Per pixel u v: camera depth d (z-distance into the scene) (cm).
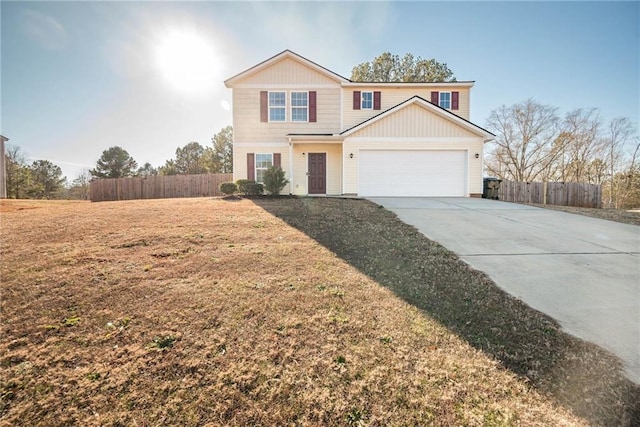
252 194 1370
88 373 234
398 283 418
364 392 219
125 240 590
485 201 1218
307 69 1528
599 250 585
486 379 234
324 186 1527
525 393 221
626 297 388
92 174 3928
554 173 2698
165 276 418
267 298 358
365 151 1366
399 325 309
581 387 229
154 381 227
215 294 365
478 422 195
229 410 203
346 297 367
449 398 215
